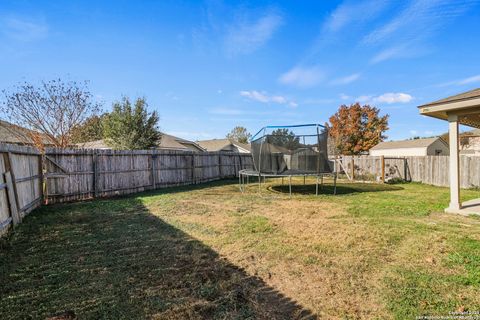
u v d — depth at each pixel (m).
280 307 2.19
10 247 3.55
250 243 3.71
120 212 5.76
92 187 7.83
